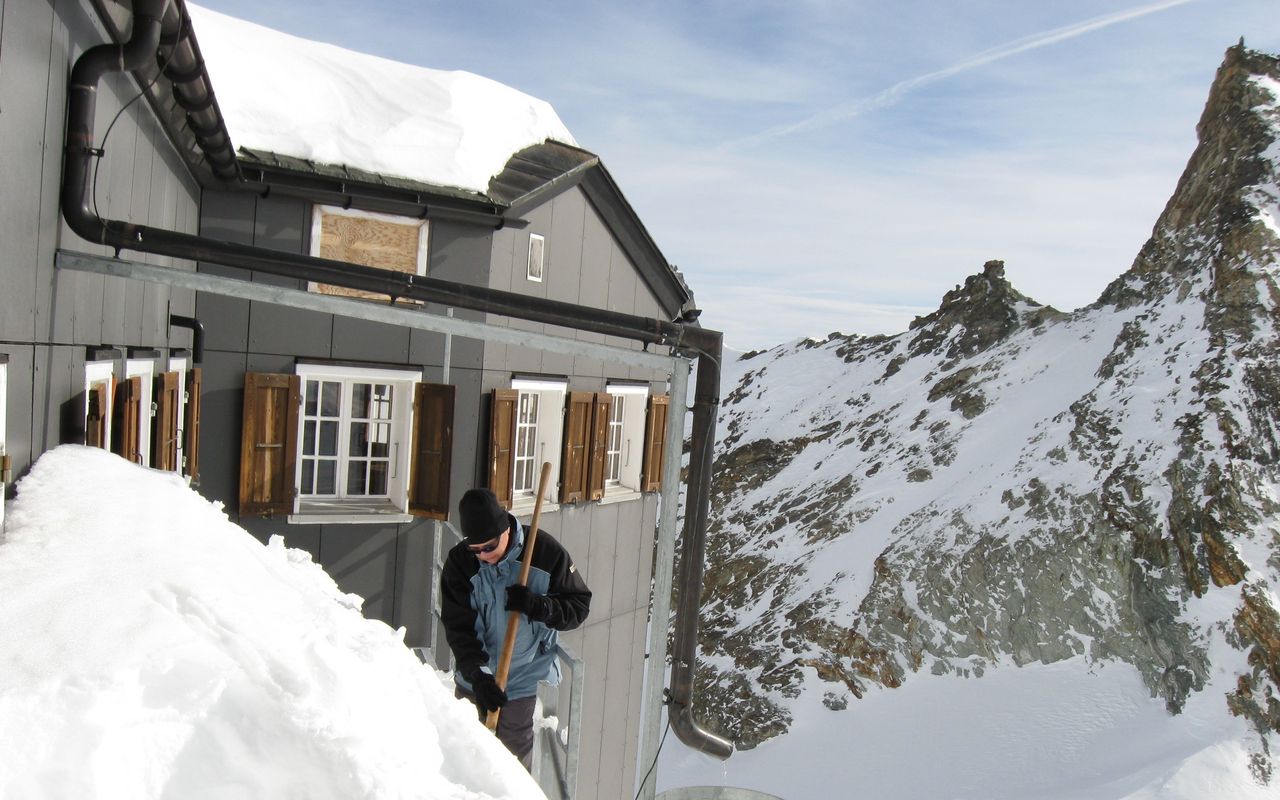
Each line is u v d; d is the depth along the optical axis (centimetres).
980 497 4819
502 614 430
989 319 7081
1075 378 5597
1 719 153
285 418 905
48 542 246
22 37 313
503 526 412
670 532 530
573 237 1152
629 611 1368
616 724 1355
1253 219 5278
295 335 918
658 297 1355
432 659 682
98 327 456
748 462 7106
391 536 972
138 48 390
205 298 878
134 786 162
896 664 4144
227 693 190
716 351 534
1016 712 3788
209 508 382
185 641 197
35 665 170
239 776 177
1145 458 4425
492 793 229
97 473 341
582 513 1217
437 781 214
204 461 889
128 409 505
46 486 308
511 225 1014
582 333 1171
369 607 966
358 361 946
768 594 5047
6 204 302
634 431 1359
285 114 941
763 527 5947
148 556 247
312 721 192
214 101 599
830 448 6719
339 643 249
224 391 892
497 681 412
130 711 171
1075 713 3728
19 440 323
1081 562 4212
